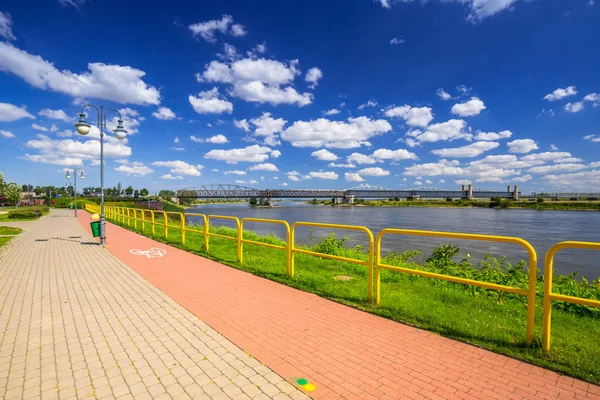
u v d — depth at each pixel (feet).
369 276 17.67
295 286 21.13
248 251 35.83
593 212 311.68
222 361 11.89
